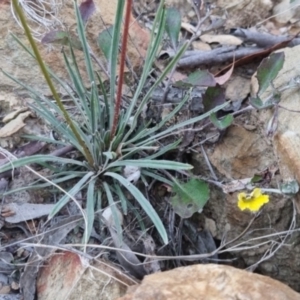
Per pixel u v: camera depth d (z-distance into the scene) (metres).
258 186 0.26
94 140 0.26
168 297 0.21
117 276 0.24
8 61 0.30
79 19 0.26
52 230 0.26
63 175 0.27
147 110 0.29
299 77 0.26
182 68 0.32
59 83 0.29
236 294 0.21
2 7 0.31
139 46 0.32
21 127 0.29
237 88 0.31
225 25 0.36
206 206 0.28
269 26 0.36
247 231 0.27
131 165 0.25
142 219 0.27
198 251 0.27
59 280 0.25
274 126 0.26
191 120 0.26
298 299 0.22
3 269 0.26
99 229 0.26
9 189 0.28
